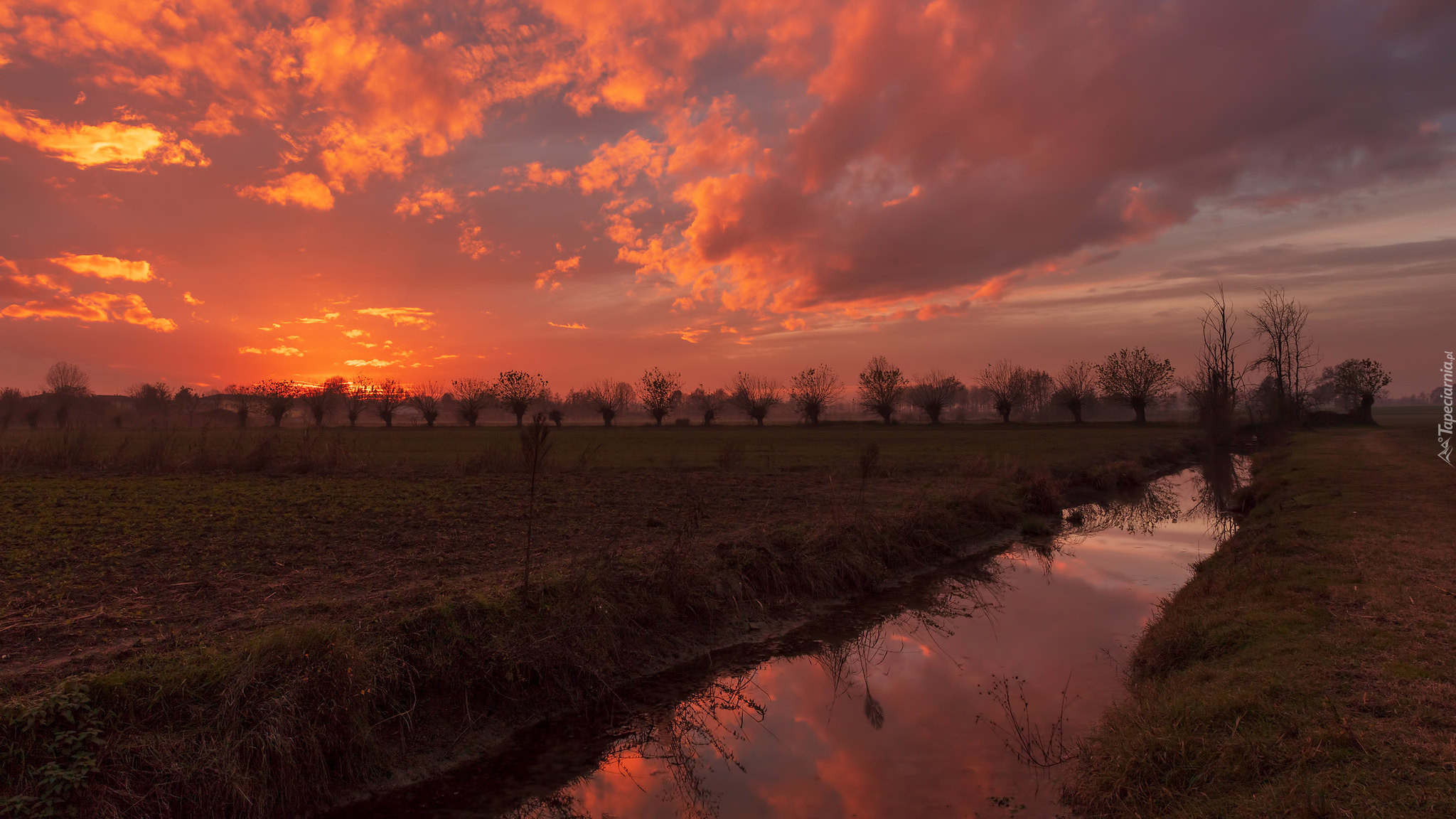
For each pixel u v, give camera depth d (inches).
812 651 385.7
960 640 396.2
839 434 2812.5
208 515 611.5
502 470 1082.7
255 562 441.7
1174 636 319.0
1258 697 225.8
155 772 209.5
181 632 303.3
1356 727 200.5
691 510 663.1
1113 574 540.7
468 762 266.2
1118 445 1820.9
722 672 356.2
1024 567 568.7
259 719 231.8
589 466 1228.5
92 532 527.2
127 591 371.9
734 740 286.0
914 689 330.0
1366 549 415.2
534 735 287.9
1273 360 2947.8
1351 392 2901.1
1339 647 262.1
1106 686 317.4
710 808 237.1
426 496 772.0
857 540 542.3
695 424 4424.2
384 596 360.8
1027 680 331.6
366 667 265.0
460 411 4249.5
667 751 278.1
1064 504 861.8
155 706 226.5
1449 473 845.8
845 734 286.0
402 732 265.4
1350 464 1000.2
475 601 323.6
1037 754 257.8
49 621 316.5
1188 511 868.6
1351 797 167.9
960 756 261.7
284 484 857.5
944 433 2837.1
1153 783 203.2
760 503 747.4
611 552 430.3
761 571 461.1
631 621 366.6
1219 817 175.9
